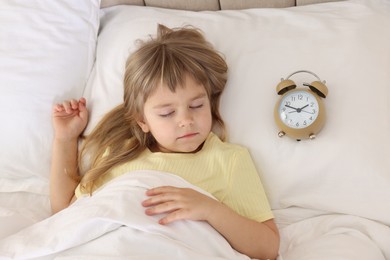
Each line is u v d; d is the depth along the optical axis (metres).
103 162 1.25
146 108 1.19
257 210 1.16
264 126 1.22
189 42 1.23
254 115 1.24
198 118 1.17
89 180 1.24
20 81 1.34
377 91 1.18
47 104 1.34
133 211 1.04
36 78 1.35
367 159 1.13
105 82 1.37
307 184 1.19
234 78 1.28
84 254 1.01
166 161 1.21
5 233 1.13
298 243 1.16
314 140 1.18
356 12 1.30
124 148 1.26
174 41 1.22
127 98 1.24
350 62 1.22
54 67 1.36
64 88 1.36
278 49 1.28
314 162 1.17
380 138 1.15
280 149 1.20
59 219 1.09
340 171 1.15
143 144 1.27
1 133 1.32
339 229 1.14
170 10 1.45
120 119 1.29
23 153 1.33
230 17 1.38
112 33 1.43
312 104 1.15
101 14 1.51
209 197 1.10
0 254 1.04
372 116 1.16
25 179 1.35
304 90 1.17
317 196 1.18
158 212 1.05
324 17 1.31
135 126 1.27
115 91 1.35
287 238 1.18
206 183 1.19
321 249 1.09
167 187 1.09
